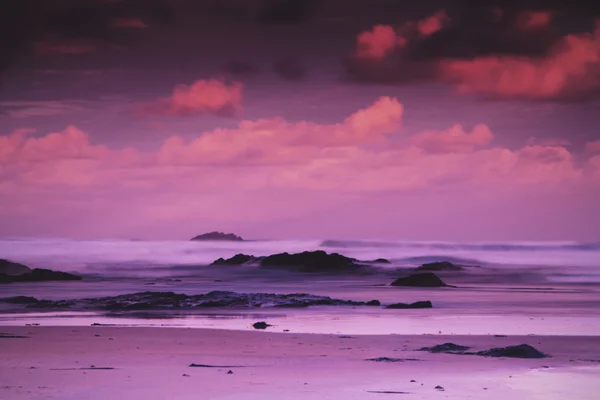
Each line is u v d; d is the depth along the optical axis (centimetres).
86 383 1773
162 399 1595
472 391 1705
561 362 2167
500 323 3475
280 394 1655
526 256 13650
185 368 2034
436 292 6059
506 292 5959
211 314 3988
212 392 1673
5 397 1598
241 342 2658
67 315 3884
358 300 5128
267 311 4147
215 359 2228
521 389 1738
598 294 5647
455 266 10006
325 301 4631
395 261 13100
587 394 1684
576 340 2717
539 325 3384
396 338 2805
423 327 3288
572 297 5350
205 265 10706
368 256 13988
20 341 2625
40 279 7438
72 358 2227
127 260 12106
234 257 10600
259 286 6956
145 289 6272
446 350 2427
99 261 11781
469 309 4269
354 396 1636
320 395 1647
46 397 1603
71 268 10300
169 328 3069
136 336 2802
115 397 1611
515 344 2608
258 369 2025
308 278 8606
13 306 4325
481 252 14562
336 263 9625
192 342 2639
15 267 8431
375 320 3625
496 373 1962
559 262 12131
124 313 3991
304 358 2259
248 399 1599
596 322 3519
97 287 6538
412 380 1847
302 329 3188
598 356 2305
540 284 7331
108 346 2514
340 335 2888
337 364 2125
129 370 1986
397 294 5781
